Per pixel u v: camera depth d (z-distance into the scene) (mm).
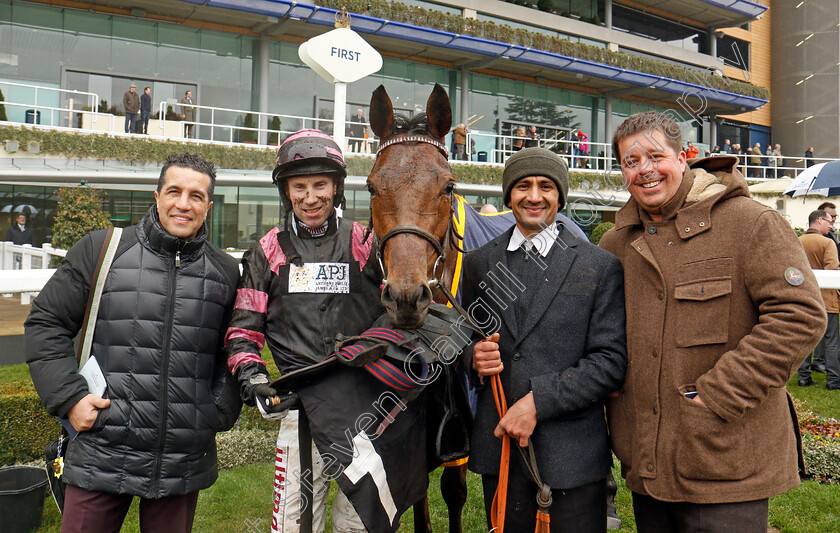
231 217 11617
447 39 14961
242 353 1670
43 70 11633
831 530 2855
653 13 20141
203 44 13312
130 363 1642
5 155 9367
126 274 1682
